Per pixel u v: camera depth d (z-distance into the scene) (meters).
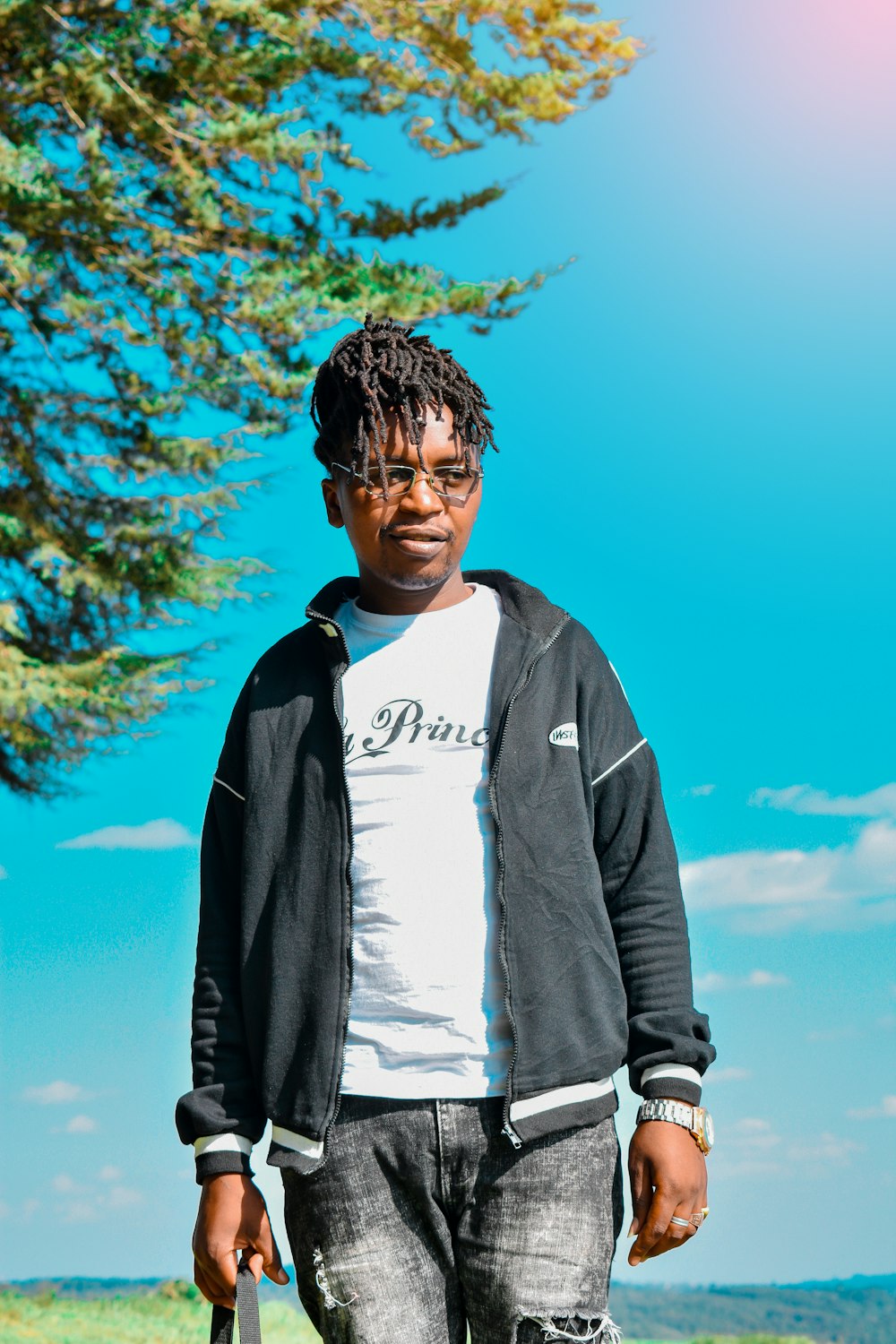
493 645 2.09
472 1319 1.86
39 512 8.91
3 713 8.27
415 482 2.07
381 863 1.93
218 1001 2.07
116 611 9.01
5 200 8.38
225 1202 1.96
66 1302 8.08
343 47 9.23
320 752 2.04
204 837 2.20
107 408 9.05
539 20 9.18
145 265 8.74
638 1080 1.97
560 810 1.96
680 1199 1.87
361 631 2.14
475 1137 1.83
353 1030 1.89
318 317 8.77
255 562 8.89
